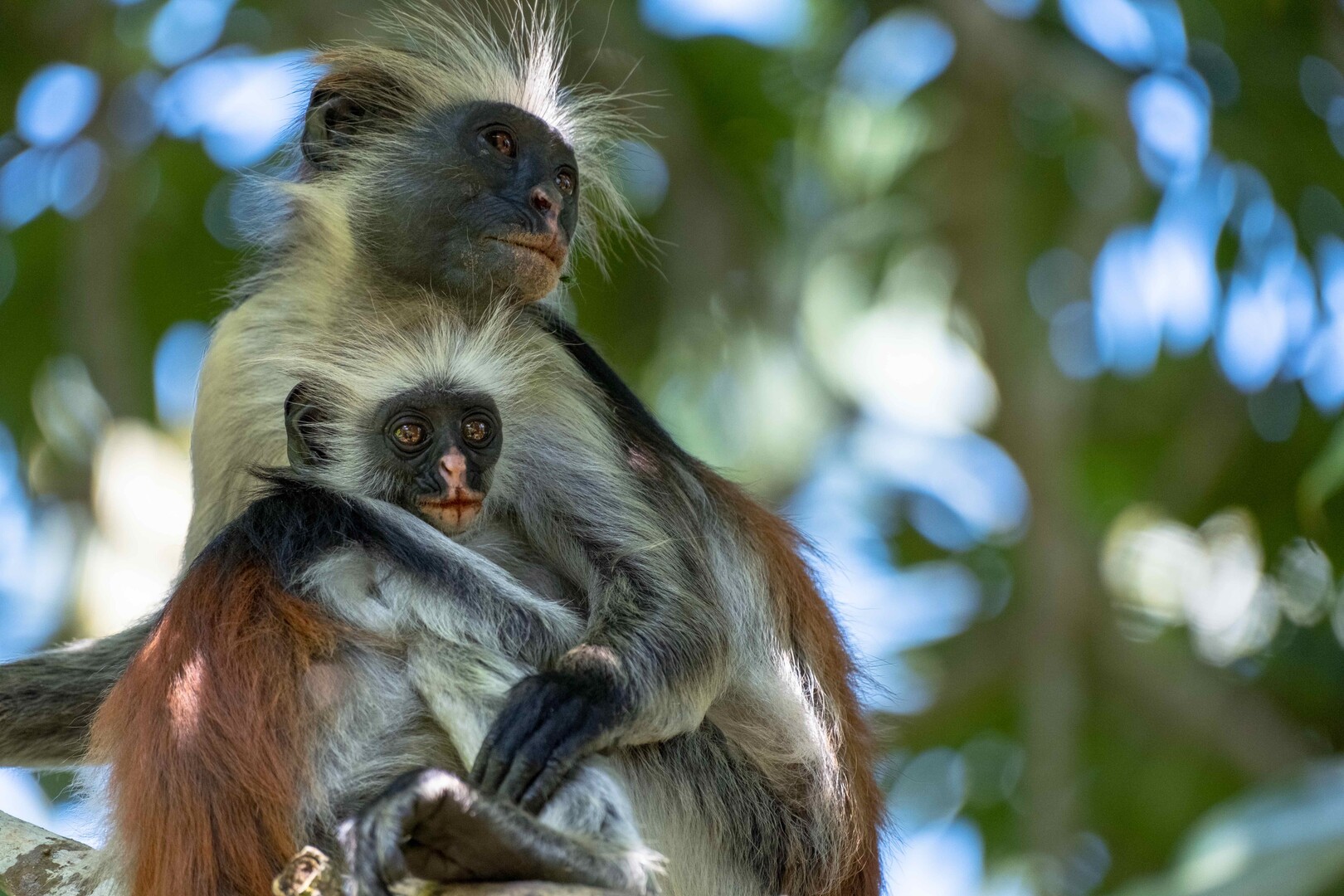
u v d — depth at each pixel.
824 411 16.80
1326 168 17.17
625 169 15.05
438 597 8.15
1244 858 10.14
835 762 9.31
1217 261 17.75
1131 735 18.47
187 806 7.55
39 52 17.25
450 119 10.20
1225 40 17.31
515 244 9.77
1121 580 18.47
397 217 9.91
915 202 17.41
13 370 17.41
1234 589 18.38
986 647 17.86
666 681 8.27
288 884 7.07
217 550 8.04
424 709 7.98
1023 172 18.33
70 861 8.38
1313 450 17.88
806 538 10.14
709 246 16.75
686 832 8.88
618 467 9.25
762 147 17.94
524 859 7.16
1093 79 16.53
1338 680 18.02
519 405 9.25
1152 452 18.98
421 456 8.79
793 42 18.02
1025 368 16.66
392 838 6.87
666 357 16.72
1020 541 17.45
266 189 10.52
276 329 9.88
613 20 16.22
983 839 18.17
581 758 7.77
